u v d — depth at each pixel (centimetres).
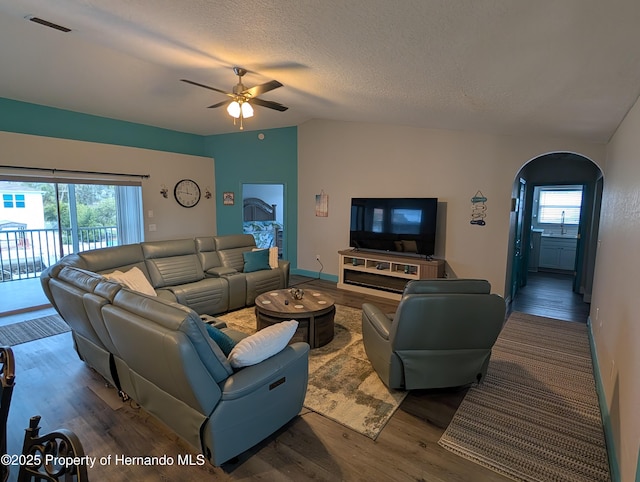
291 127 663
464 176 488
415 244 517
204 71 377
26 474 92
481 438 218
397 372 254
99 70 417
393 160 552
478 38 167
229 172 714
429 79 246
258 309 354
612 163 326
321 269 664
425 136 517
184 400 187
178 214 659
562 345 361
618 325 222
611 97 218
